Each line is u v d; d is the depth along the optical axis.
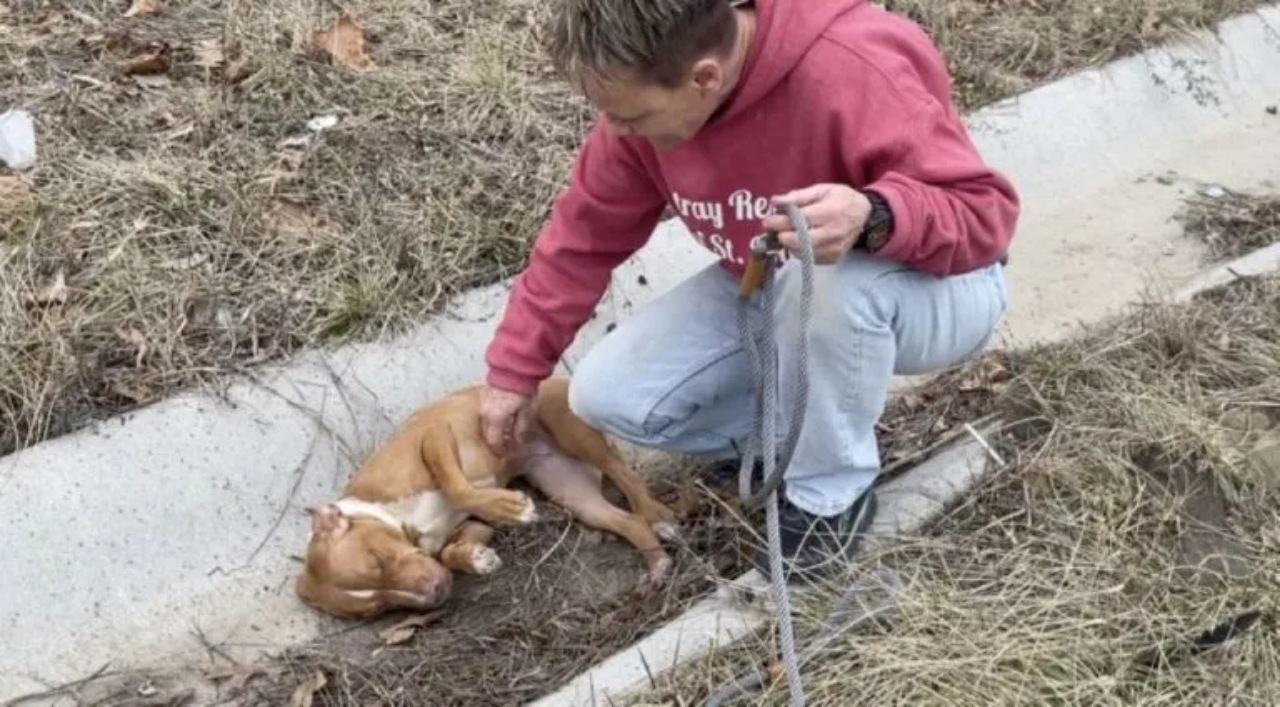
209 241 3.53
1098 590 2.80
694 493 3.15
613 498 3.23
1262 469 3.11
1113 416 3.23
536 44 4.43
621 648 2.85
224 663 2.86
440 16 4.50
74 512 2.95
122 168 3.67
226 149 3.81
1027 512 3.00
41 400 3.05
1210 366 3.42
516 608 2.97
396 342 3.38
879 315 2.59
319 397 3.24
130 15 4.29
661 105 2.34
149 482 3.03
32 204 3.50
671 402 2.88
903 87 2.41
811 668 2.67
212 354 3.27
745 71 2.39
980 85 4.50
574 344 3.48
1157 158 4.52
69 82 3.96
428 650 2.87
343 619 2.96
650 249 3.69
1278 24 5.01
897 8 4.76
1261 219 4.20
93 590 2.92
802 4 2.40
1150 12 4.84
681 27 2.23
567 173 3.90
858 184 2.49
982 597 2.79
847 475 2.81
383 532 2.87
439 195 3.78
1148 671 2.68
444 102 4.10
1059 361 3.42
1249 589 2.83
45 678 2.81
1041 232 4.18
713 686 2.68
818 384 2.66
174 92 3.98
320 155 3.84
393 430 3.29
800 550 2.84
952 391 3.44
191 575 3.00
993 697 2.59
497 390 2.89
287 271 3.49
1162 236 4.16
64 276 3.36
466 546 2.95
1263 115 4.77
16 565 2.87
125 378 3.17
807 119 2.43
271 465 3.15
